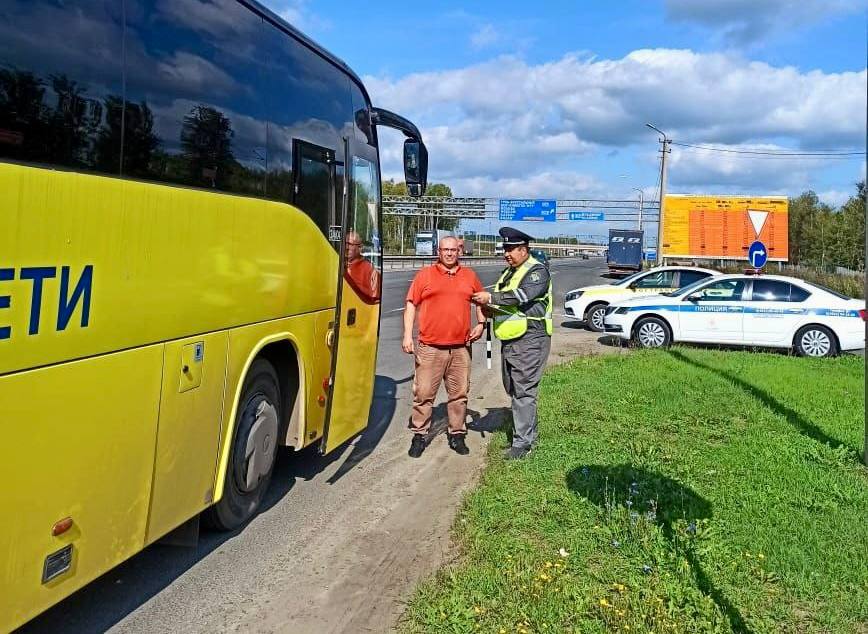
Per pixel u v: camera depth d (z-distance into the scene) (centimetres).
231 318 430
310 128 540
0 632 269
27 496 276
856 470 609
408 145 757
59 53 291
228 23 423
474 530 471
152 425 356
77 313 296
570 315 1842
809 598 380
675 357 1273
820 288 1420
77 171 300
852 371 1141
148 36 348
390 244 9094
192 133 387
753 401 879
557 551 434
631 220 6041
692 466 603
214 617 374
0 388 259
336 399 574
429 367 662
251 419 484
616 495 523
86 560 315
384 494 568
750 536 454
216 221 410
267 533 486
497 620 353
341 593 402
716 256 4525
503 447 671
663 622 348
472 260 8912
